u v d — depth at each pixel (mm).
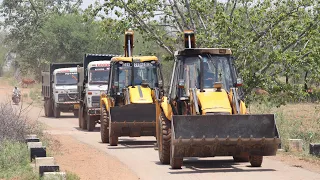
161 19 81312
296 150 50406
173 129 38875
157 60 62625
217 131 39062
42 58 198250
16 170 39000
